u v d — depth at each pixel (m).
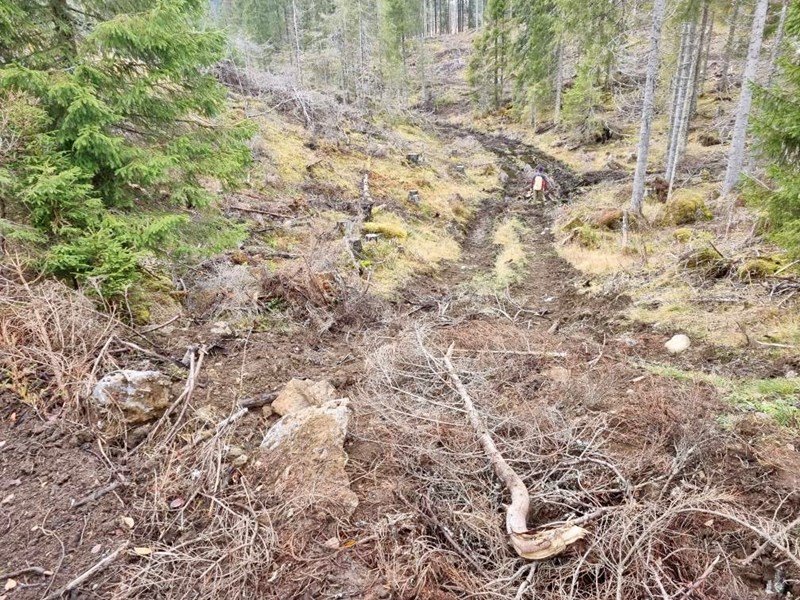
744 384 4.45
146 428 3.35
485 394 4.11
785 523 2.65
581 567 2.48
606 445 3.41
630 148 23.61
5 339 3.51
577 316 7.66
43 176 4.15
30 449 3.00
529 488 3.00
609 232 12.42
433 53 52.91
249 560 2.44
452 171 21.36
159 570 2.39
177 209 6.03
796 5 4.91
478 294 8.93
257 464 3.18
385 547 2.57
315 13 34.75
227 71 20.31
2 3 4.29
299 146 16.19
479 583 2.40
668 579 2.37
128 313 4.77
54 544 2.46
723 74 25.72
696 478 3.03
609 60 17.94
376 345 5.46
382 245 10.47
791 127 4.90
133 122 5.52
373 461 3.32
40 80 4.36
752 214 9.89
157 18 4.69
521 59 31.75
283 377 4.59
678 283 7.75
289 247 9.19
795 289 6.35
